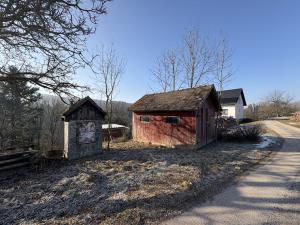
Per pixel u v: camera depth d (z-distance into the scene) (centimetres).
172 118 1518
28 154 957
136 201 555
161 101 1695
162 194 598
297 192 617
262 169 877
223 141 1730
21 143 2370
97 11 700
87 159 1122
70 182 750
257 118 5491
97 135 1245
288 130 2561
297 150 1304
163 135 1579
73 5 662
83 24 690
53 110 2592
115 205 536
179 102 1510
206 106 1556
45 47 700
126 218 469
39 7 595
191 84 2602
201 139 1458
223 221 454
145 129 1736
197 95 1488
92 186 696
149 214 486
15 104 2264
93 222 459
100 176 804
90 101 1188
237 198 576
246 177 768
